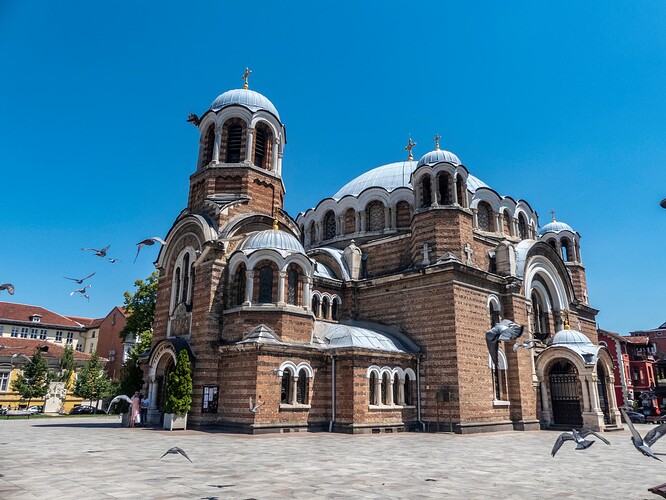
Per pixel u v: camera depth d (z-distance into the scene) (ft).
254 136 129.90
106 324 298.56
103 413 224.12
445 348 112.06
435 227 123.24
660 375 271.08
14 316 293.43
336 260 137.18
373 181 159.43
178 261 123.03
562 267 145.59
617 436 109.60
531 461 67.05
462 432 105.50
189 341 111.34
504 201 152.15
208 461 60.70
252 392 97.19
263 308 104.73
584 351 124.36
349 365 104.12
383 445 82.07
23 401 225.76
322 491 43.98
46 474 50.62
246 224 119.75
